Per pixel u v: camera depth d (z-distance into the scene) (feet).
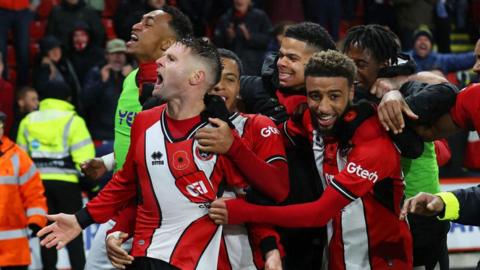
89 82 37.81
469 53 42.01
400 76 18.35
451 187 36.63
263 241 16.40
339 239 17.19
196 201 16.03
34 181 29.73
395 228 17.16
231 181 16.24
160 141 16.14
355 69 16.63
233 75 17.81
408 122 16.58
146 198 16.29
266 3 45.06
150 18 19.77
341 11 47.37
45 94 33.06
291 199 17.49
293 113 17.61
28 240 30.91
